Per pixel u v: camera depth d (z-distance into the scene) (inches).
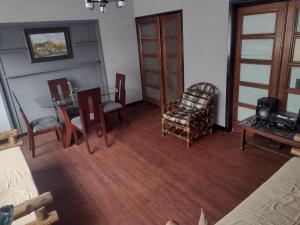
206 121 138.8
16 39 151.6
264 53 117.7
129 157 126.6
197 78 154.6
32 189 78.0
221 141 135.3
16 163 93.4
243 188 96.0
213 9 129.2
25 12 149.8
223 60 133.3
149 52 194.1
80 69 181.5
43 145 148.6
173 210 87.6
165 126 159.3
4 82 153.2
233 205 87.7
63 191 103.3
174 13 156.9
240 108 137.6
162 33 174.1
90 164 123.1
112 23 185.2
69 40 171.0
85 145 144.5
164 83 189.3
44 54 162.7
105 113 153.6
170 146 135.0
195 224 80.5
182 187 99.5
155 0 168.4
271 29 111.8
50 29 161.0
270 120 111.2
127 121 168.1
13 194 75.8
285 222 55.8
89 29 178.7
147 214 86.7
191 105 143.9
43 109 171.2
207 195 93.7
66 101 140.6
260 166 109.4
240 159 116.3
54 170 120.1
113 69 195.5
